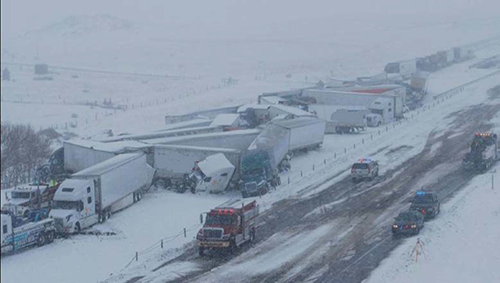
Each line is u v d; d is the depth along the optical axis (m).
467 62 154.88
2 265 41.19
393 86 103.62
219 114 91.06
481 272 36.06
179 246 44.38
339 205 53.22
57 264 41.19
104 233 47.94
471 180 58.44
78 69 197.00
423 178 60.56
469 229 44.22
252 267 38.84
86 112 126.62
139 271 39.16
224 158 60.88
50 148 87.50
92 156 62.62
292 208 53.28
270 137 66.00
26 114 124.50
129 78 178.88
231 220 41.94
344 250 41.38
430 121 91.44
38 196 51.88
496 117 87.88
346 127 87.31
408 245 41.41
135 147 62.22
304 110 90.56
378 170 64.38
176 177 61.81
